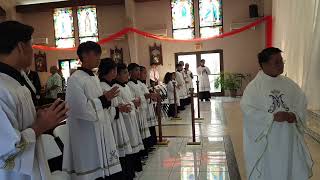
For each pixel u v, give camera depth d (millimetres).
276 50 2215
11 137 1213
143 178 3529
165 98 7754
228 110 8117
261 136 2219
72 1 12094
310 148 4164
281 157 2193
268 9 10242
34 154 1354
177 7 12039
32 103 1446
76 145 2420
